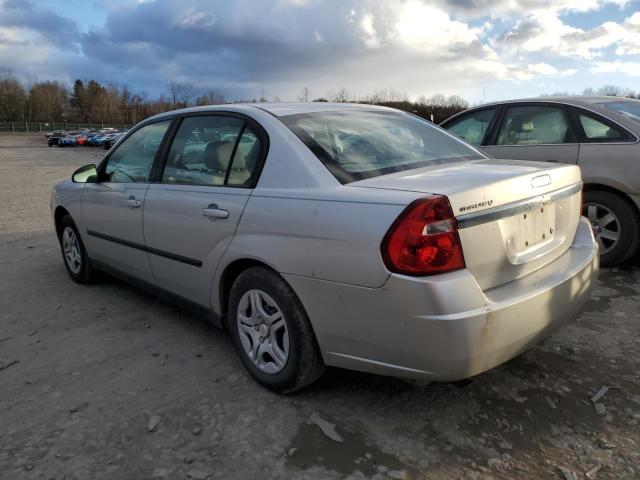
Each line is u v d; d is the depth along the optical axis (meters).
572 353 3.33
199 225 3.24
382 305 2.35
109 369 3.31
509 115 5.70
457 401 2.85
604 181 4.81
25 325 4.05
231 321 3.16
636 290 4.37
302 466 2.39
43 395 3.03
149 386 3.09
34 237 7.22
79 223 4.70
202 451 2.50
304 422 2.70
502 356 2.41
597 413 2.72
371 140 3.14
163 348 3.59
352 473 2.33
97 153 41.72
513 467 2.35
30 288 4.94
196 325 3.97
